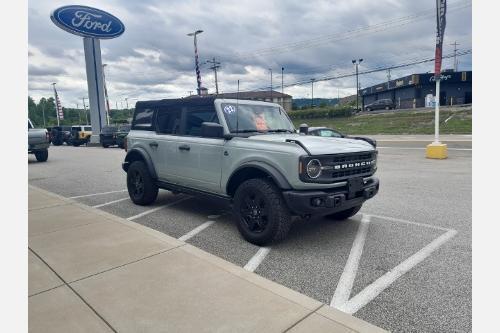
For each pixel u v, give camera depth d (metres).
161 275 3.44
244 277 3.39
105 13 30.55
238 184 5.05
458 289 3.39
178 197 7.69
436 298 3.24
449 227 5.33
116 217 5.46
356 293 3.36
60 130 34.22
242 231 4.75
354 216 6.00
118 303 2.95
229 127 5.14
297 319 2.71
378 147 20.78
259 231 4.61
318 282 3.59
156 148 6.35
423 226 5.40
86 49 30.86
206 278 3.38
